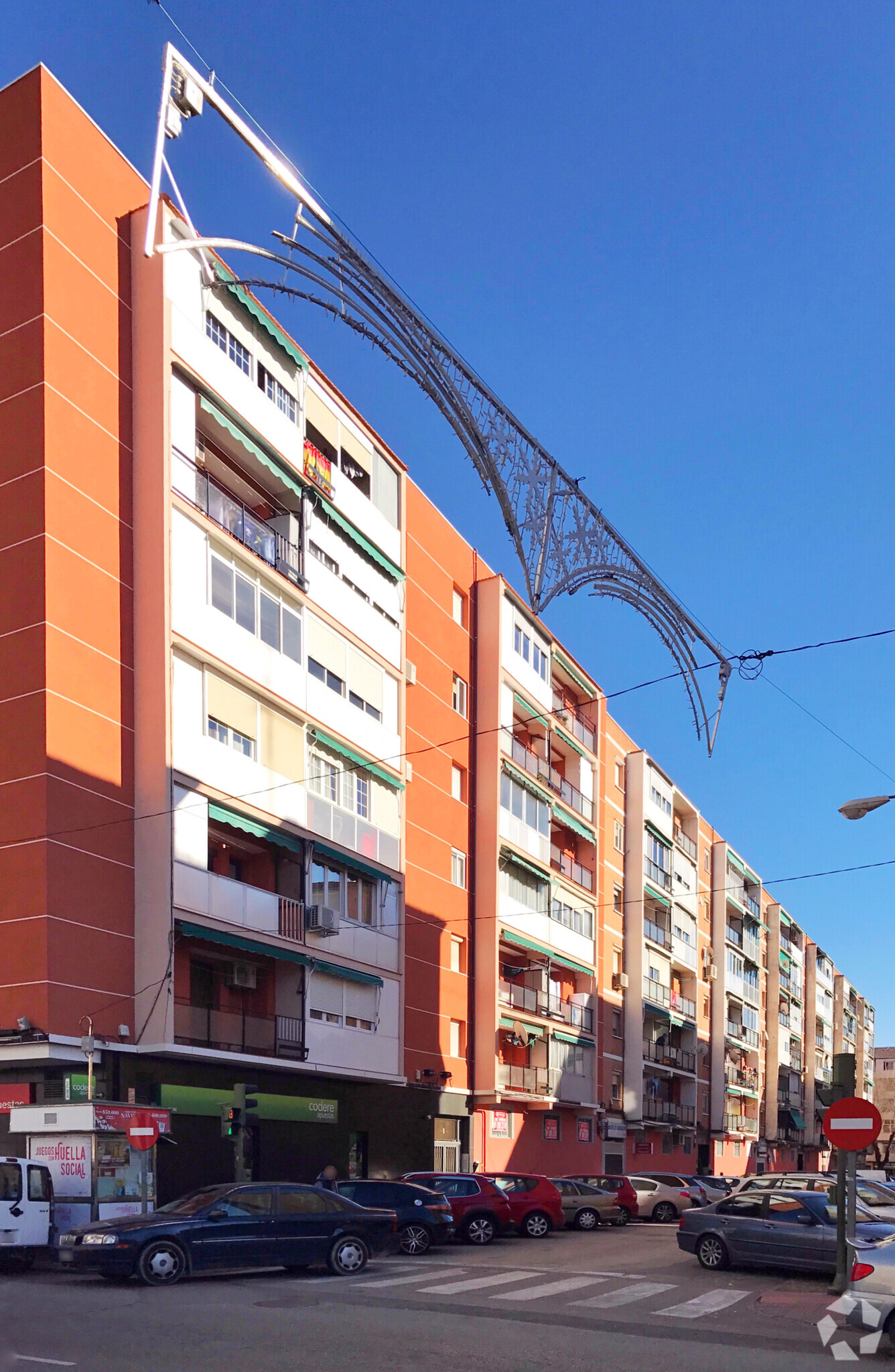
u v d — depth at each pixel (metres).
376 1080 28.95
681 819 61.22
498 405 11.86
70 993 20.89
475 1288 15.97
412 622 33.81
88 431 23.05
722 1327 13.19
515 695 39.22
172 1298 14.05
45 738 21.20
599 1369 10.29
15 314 22.77
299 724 26.98
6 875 21.20
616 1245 23.95
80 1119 18.92
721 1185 34.53
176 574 23.55
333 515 29.16
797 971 82.56
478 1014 35.38
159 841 22.59
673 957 55.00
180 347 24.44
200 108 11.88
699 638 15.70
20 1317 12.28
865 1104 16.14
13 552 22.11
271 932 25.20
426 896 33.19
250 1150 25.16
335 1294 14.85
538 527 12.30
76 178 23.58
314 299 11.71
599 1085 45.34
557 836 44.72
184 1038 22.64
